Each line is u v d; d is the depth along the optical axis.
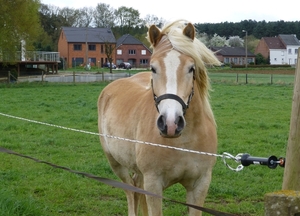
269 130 11.59
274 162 2.91
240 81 31.16
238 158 3.06
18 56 35.97
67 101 19.34
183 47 3.58
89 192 6.34
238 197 6.16
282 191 2.38
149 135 3.85
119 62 73.75
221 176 7.14
